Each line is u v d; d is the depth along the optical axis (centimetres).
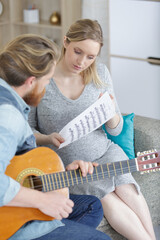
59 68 202
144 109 359
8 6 419
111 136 229
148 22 329
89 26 185
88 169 161
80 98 203
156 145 226
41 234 149
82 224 158
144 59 342
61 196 146
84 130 191
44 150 156
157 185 223
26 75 141
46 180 154
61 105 202
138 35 339
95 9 362
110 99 194
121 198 197
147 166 188
